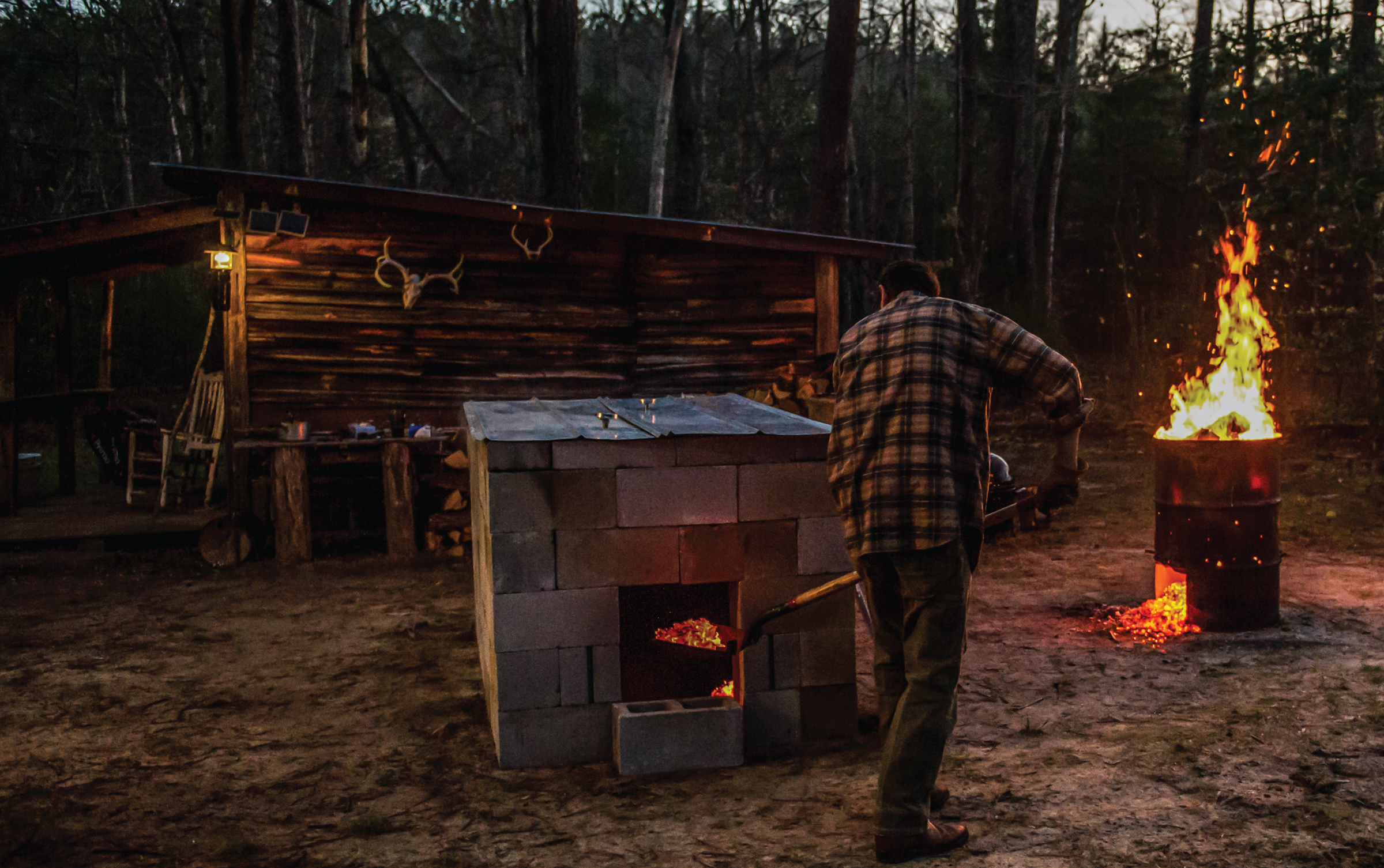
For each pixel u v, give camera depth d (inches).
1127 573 273.6
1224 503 208.5
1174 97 964.6
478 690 188.2
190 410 402.3
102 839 127.6
